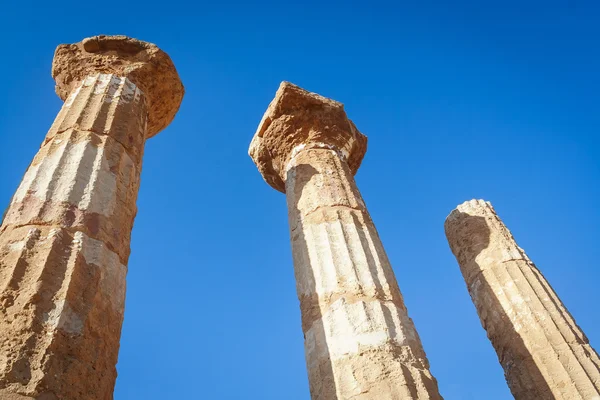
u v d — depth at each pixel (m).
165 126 11.86
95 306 6.41
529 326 12.97
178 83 11.80
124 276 7.35
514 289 13.84
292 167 12.70
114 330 6.62
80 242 6.89
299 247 10.75
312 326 9.29
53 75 11.17
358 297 9.21
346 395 7.95
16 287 6.04
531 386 12.22
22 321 5.68
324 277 9.77
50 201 7.32
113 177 8.37
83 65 10.95
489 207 16.55
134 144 9.45
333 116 13.60
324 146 13.07
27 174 8.09
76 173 7.89
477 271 14.91
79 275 6.50
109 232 7.46
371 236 10.77
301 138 13.24
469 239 15.70
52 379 5.36
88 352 5.95
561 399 11.59
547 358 12.27
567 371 11.87
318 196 11.48
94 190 7.80
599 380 11.67
